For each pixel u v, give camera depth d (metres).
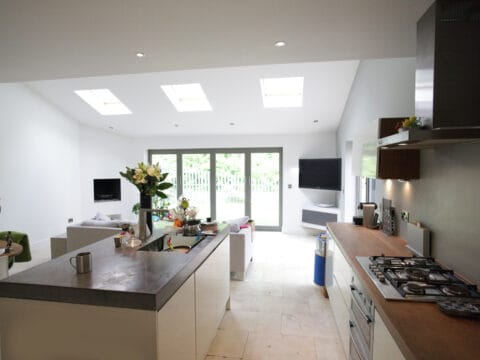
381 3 1.63
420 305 1.33
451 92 1.40
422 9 1.69
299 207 6.62
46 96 5.57
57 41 2.16
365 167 2.77
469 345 1.04
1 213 4.85
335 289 2.67
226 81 4.73
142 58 2.50
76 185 6.49
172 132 6.95
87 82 5.05
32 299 1.42
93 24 1.89
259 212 7.04
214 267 2.41
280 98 5.62
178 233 2.55
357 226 3.20
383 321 1.29
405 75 2.52
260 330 2.68
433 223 2.00
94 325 1.38
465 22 1.38
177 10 1.72
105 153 6.96
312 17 1.79
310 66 4.27
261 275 4.09
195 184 7.30
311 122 6.02
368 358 1.55
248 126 6.38
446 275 1.64
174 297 1.55
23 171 5.23
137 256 1.86
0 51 2.34
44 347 1.44
